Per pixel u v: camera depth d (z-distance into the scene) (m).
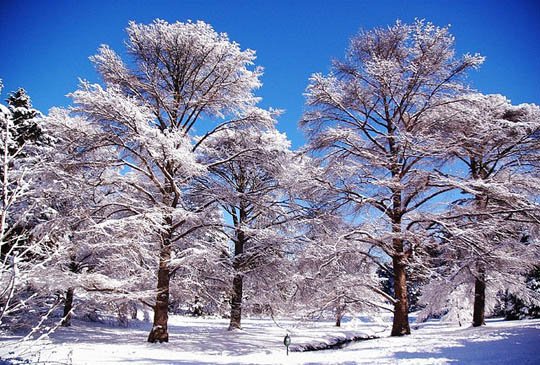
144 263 15.46
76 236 12.69
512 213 13.80
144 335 17.22
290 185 16.61
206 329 22.70
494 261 13.20
